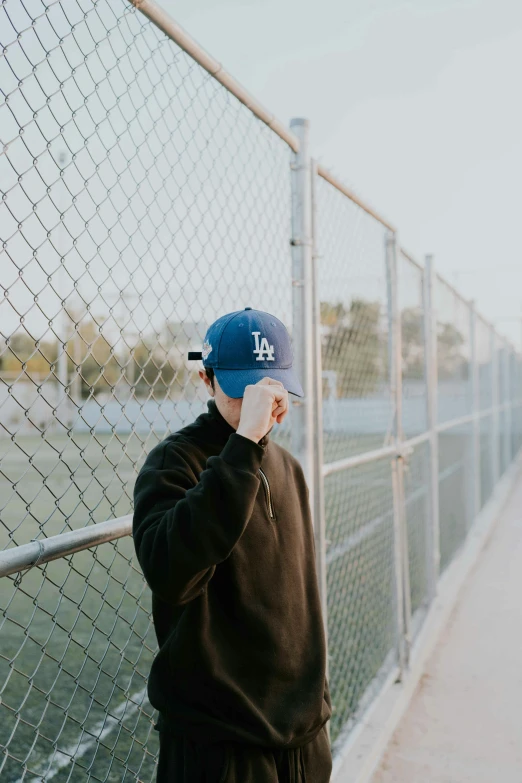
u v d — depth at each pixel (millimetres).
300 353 2170
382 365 3889
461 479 8328
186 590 1058
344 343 3131
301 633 1364
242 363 1267
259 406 1131
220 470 1066
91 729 2963
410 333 4410
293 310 2184
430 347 4480
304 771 1353
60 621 4582
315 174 2281
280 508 1381
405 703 3152
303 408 2168
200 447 1264
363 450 9414
